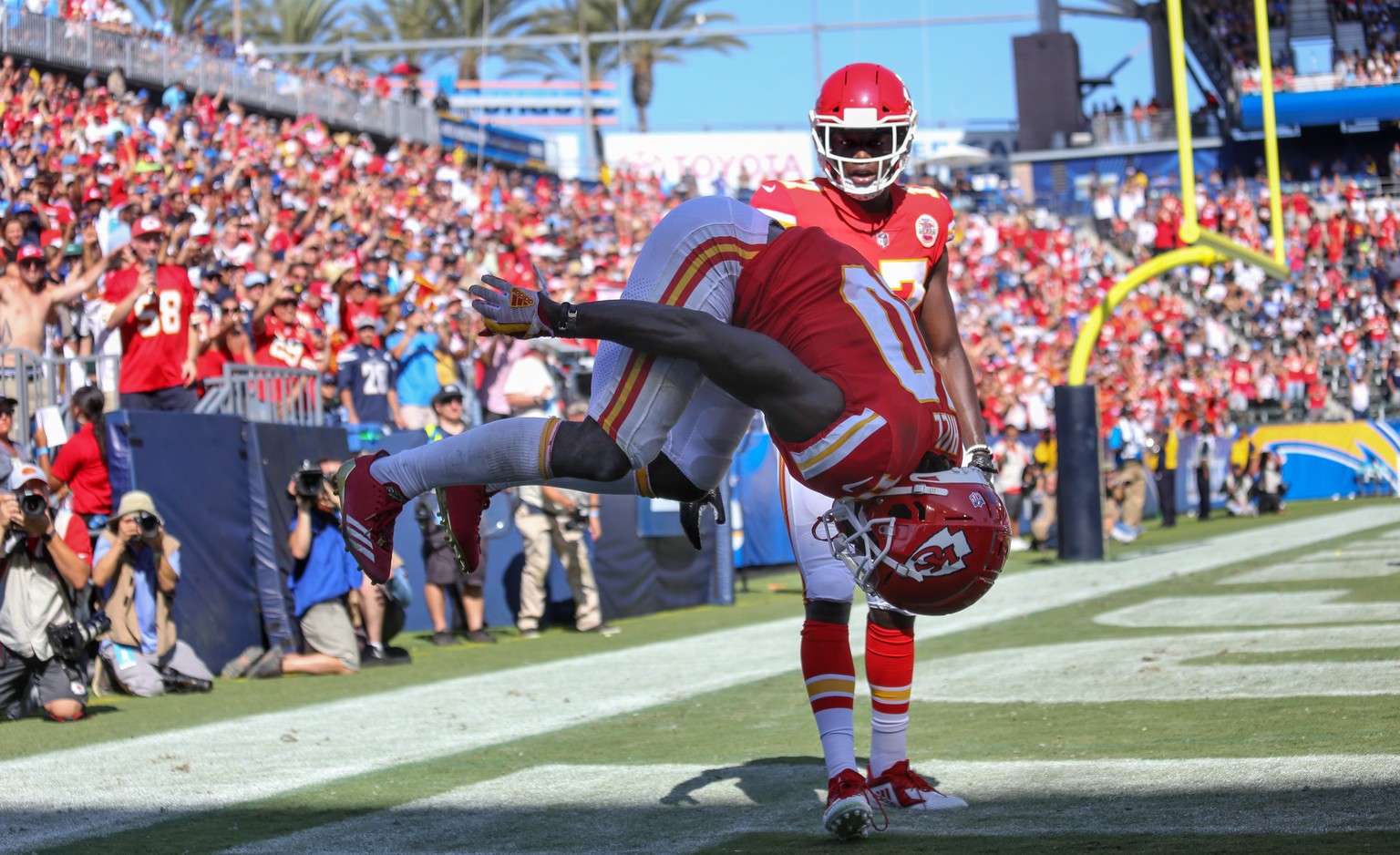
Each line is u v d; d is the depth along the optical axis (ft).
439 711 20.34
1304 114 97.81
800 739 16.49
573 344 40.27
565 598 33.76
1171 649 22.58
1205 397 80.12
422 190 71.36
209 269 32.81
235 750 17.35
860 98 12.82
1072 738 15.25
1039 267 93.15
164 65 67.97
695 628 31.71
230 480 26.50
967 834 11.15
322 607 26.07
